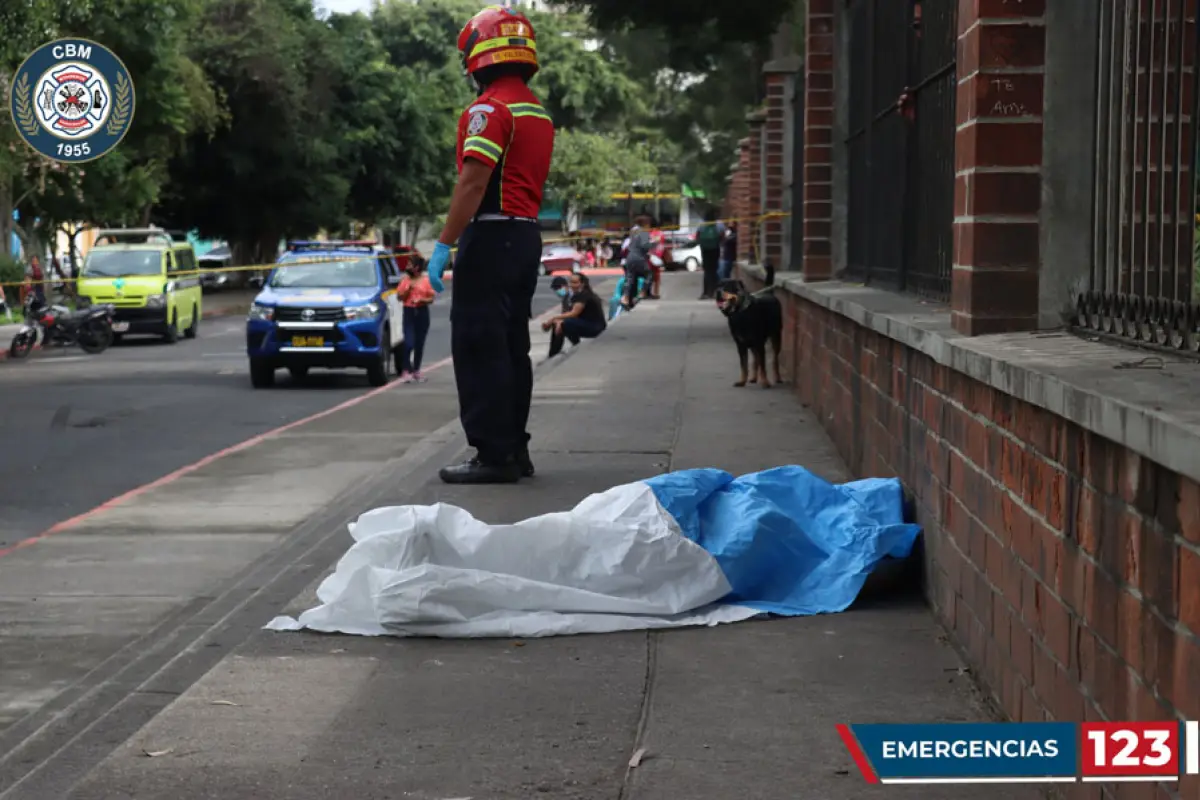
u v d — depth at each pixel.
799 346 14.03
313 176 50.41
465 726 4.68
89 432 14.34
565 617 5.84
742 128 62.22
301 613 6.18
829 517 6.51
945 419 5.70
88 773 4.31
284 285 19.94
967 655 5.24
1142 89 4.82
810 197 13.76
